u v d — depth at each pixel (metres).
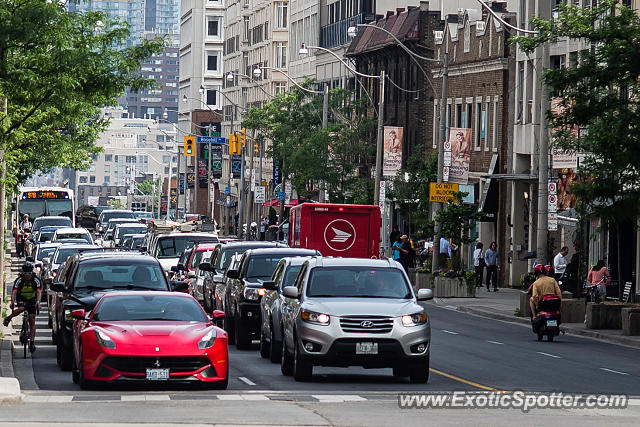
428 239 100.94
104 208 194.88
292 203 148.75
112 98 46.41
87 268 37.91
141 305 32.00
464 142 81.00
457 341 49.31
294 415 25.39
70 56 39.75
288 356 34.75
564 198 82.75
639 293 72.06
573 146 53.94
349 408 26.94
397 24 124.31
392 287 33.84
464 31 104.25
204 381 30.28
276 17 195.50
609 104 51.94
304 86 122.19
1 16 38.44
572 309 62.31
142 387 30.98
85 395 29.50
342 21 151.75
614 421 25.09
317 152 110.00
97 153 102.12
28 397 28.89
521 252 92.25
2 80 39.94
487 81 98.31
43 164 94.19
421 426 23.80
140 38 42.34
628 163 51.69
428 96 114.38
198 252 62.06
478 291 87.44
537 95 87.44
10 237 166.62
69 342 36.34
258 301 44.38
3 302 58.97
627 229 73.50
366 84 134.00
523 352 45.09
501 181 94.75
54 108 47.22
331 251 67.75
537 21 52.78
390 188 95.88
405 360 32.03
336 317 32.06
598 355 44.94
